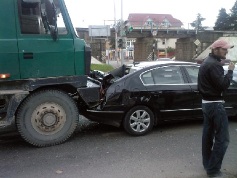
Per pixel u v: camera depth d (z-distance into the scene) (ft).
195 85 21.04
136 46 208.13
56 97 18.25
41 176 14.17
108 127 22.45
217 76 12.64
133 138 19.62
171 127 21.97
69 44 18.26
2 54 16.74
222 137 13.09
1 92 16.81
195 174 14.05
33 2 16.92
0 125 16.72
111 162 15.69
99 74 23.77
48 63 17.81
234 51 169.99
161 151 17.13
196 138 19.36
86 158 16.31
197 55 193.06
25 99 17.72
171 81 20.68
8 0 16.84
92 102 19.47
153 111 20.34
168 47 294.46
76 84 18.62
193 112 21.04
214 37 197.47
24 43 17.16
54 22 17.57
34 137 18.01
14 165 15.56
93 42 151.64
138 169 14.73
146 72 20.31
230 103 21.89
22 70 17.26
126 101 19.48
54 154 17.03
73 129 18.94
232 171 14.23
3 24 16.79
